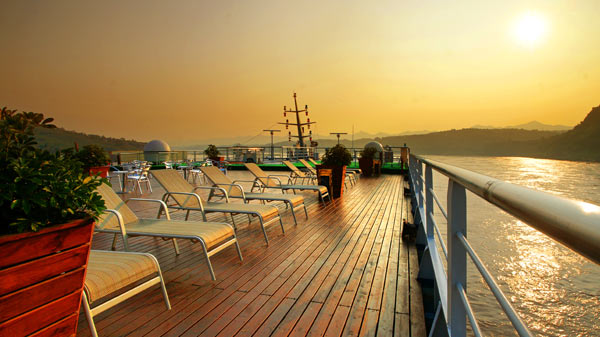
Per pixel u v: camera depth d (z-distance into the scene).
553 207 0.43
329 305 2.48
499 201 0.70
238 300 2.56
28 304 1.32
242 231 4.65
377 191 8.97
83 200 1.47
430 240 2.68
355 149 18.17
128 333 2.09
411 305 2.46
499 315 3.95
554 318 3.89
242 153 21.03
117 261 2.12
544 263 5.57
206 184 10.68
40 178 1.33
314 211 6.17
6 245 1.24
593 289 4.55
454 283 1.29
